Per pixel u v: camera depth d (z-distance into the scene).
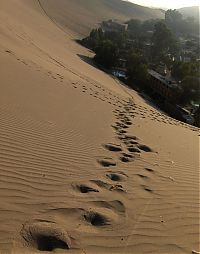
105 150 8.69
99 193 6.22
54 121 10.24
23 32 47.38
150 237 5.21
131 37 118.81
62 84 17.69
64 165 7.13
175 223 5.75
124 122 12.73
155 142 10.58
